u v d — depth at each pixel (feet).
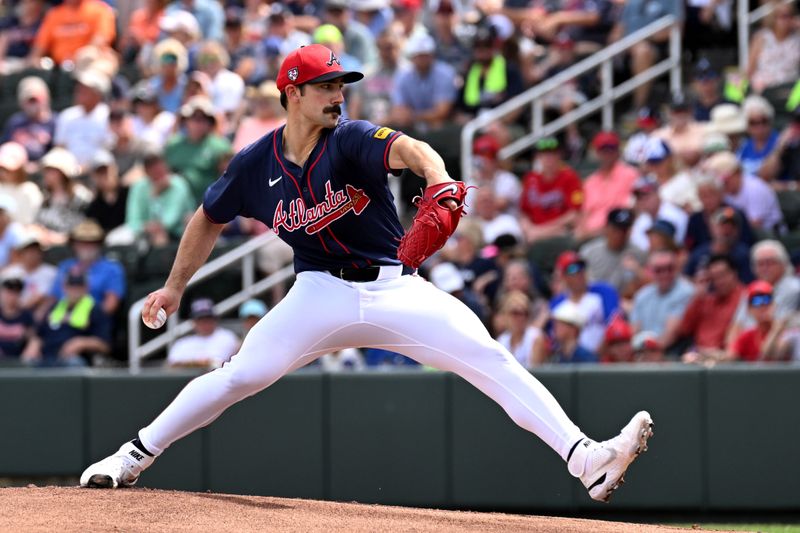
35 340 118.11
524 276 107.76
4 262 125.18
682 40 143.84
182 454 101.04
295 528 49.93
